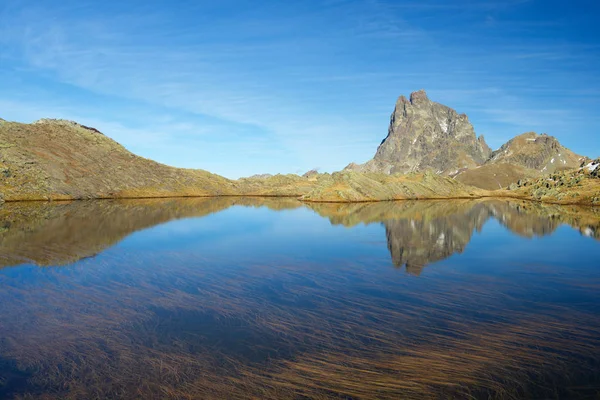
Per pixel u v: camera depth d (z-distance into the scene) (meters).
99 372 12.98
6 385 12.26
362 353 14.20
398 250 35.94
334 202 121.56
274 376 12.56
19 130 137.75
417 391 11.68
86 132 165.50
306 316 18.14
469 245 39.03
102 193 123.81
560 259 32.16
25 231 44.34
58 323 17.33
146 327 16.84
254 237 43.69
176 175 167.88
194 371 12.96
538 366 13.23
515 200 143.12
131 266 28.67
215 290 22.56
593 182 134.62
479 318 17.95
